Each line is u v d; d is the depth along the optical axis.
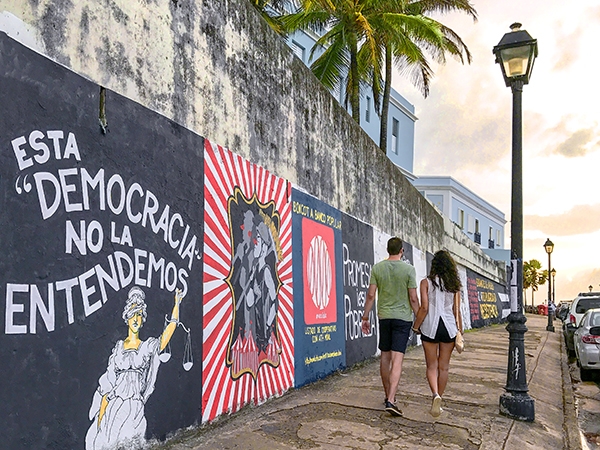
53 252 3.60
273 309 6.74
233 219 5.91
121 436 4.11
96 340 3.91
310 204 8.10
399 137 27.83
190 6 5.33
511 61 7.19
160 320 4.63
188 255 5.08
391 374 6.05
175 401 4.78
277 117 7.15
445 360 6.14
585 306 15.48
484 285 25.91
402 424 5.75
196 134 5.34
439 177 34.12
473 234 38.66
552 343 17.94
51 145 3.63
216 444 4.80
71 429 3.66
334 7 14.46
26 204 3.42
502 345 14.63
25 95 3.45
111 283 4.09
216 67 5.75
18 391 3.30
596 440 6.79
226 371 5.60
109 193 4.13
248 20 6.48
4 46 3.32
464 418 6.14
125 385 4.18
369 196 11.09
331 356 8.52
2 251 3.25
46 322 3.51
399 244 6.56
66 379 3.64
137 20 4.57
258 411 5.99
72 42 3.87
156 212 4.66
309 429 5.41
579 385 10.93
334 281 8.87
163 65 4.89
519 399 6.37
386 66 18.98
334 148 9.26
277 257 6.93
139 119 4.52
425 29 15.98
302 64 8.05
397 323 6.19
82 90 3.92
